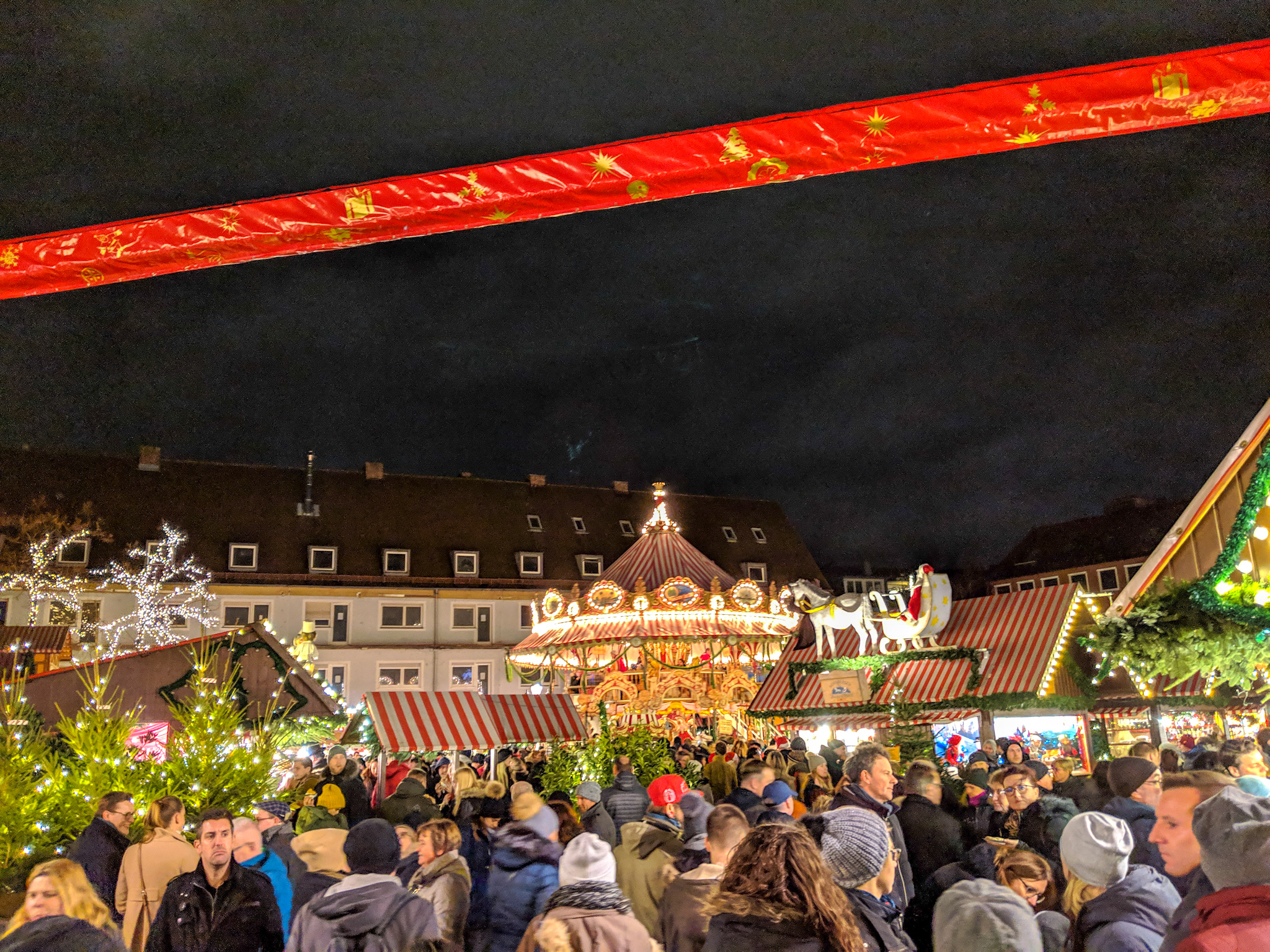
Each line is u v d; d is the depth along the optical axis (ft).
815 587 57.82
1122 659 22.91
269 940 14.73
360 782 31.81
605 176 6.52
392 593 134.72
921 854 17.93
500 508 150.82
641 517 159.22
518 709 47.67
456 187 6.53
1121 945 9.71
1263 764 19.26
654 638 72.90
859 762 16.26
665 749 52.44
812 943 8.77
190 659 39.96
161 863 17.78
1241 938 7.00
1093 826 10.81
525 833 16.70
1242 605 20.45
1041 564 163.12
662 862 16.78
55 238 6.56
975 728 51.42
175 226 6.58
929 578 50.26
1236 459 22.35
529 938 12.70
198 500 133.49
